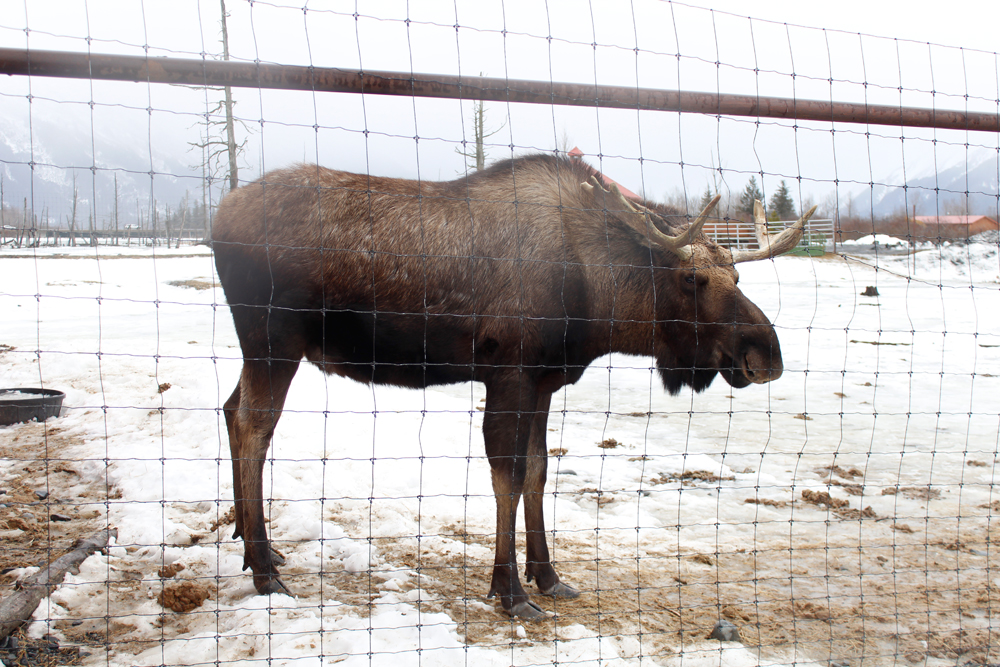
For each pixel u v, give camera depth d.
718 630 3.53
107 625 3.10
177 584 3.66
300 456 6.33
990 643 3.56
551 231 4.20
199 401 7.89
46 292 21.81
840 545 4.84
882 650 3.48
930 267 31.89
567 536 4.93
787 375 11.28
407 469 6.20
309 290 4.04
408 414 7.95
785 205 39.22
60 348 11.34
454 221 4.15
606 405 9.33
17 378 9.31
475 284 4.08
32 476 5.79
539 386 4.32
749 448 7.25
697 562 4.54
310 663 3.03
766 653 3.39
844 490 5.98
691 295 4.38
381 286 4.06
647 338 4.61
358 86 3.02
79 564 4.02
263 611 3.50
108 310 19.66
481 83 3.13
